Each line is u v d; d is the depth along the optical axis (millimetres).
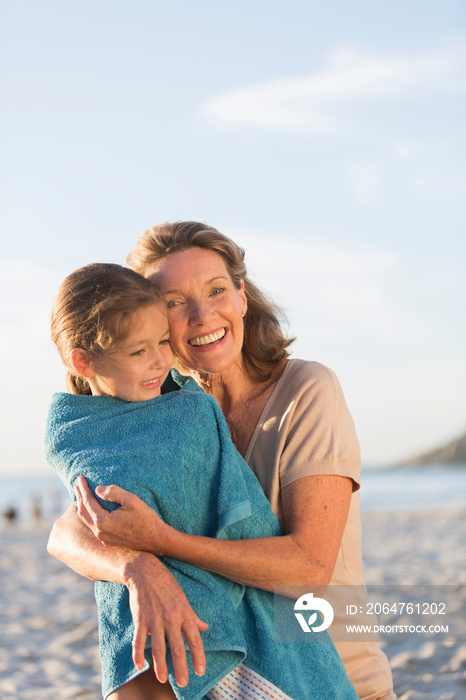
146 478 1989
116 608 2018
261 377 2506
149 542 1932
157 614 1853
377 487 53562
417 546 14992
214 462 2086
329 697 2027
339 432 2295
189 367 2482
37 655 6484
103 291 2121
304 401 2336
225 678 1983
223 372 2527
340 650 2324
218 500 2027
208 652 1945
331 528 2182
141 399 2166
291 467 2254
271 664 1972
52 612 8734
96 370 2162
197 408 2107
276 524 2166
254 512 2113
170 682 1925
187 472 2049
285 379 2441
